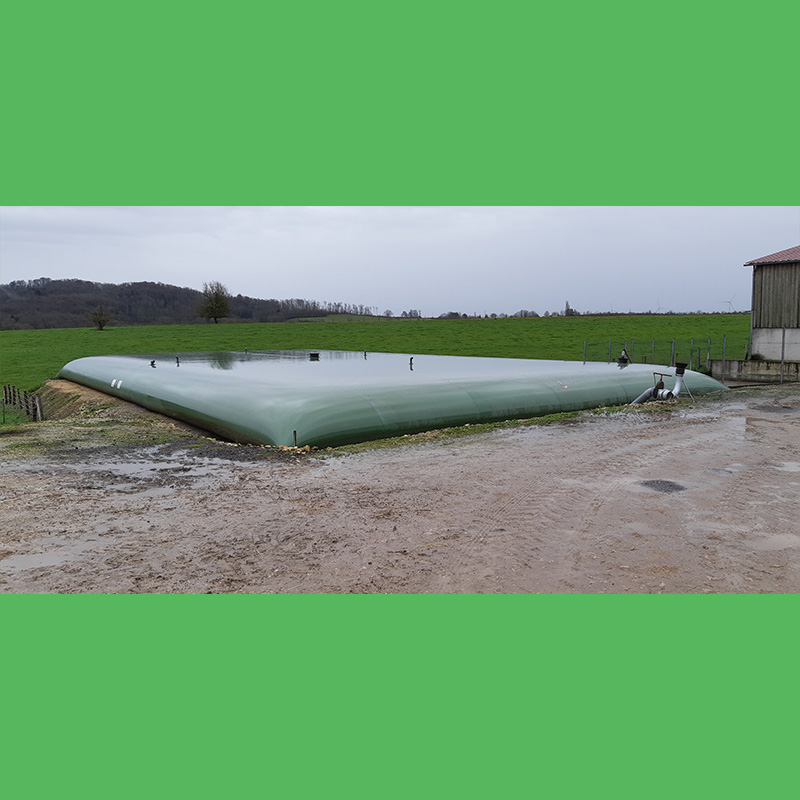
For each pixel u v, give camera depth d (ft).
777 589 14.96
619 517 20.34
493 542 17.99
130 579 15.43
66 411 58.90
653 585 15.14
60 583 15.19
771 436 35.04
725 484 24.56
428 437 34.78
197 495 22.80
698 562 16.60
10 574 15.72
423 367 57.11
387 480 25.04
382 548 17.52
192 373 52.44
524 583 15.21
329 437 33.12
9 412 68.59
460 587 14.97
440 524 19.56
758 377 73.00
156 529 19.08
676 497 22.70
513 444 32.76
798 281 72.54
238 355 78.69
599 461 28.60
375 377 46.62
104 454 29.96
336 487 23.95
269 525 19.43
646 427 38.14
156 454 30.09
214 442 33.53
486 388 43.09
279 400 36.09
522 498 22.47
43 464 27.55
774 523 19.81
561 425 38.81
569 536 18.53
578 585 15.10
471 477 25.54
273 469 26.99
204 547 17.61
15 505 21.34
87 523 19.58
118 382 58.13
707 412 44.29
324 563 16.47
